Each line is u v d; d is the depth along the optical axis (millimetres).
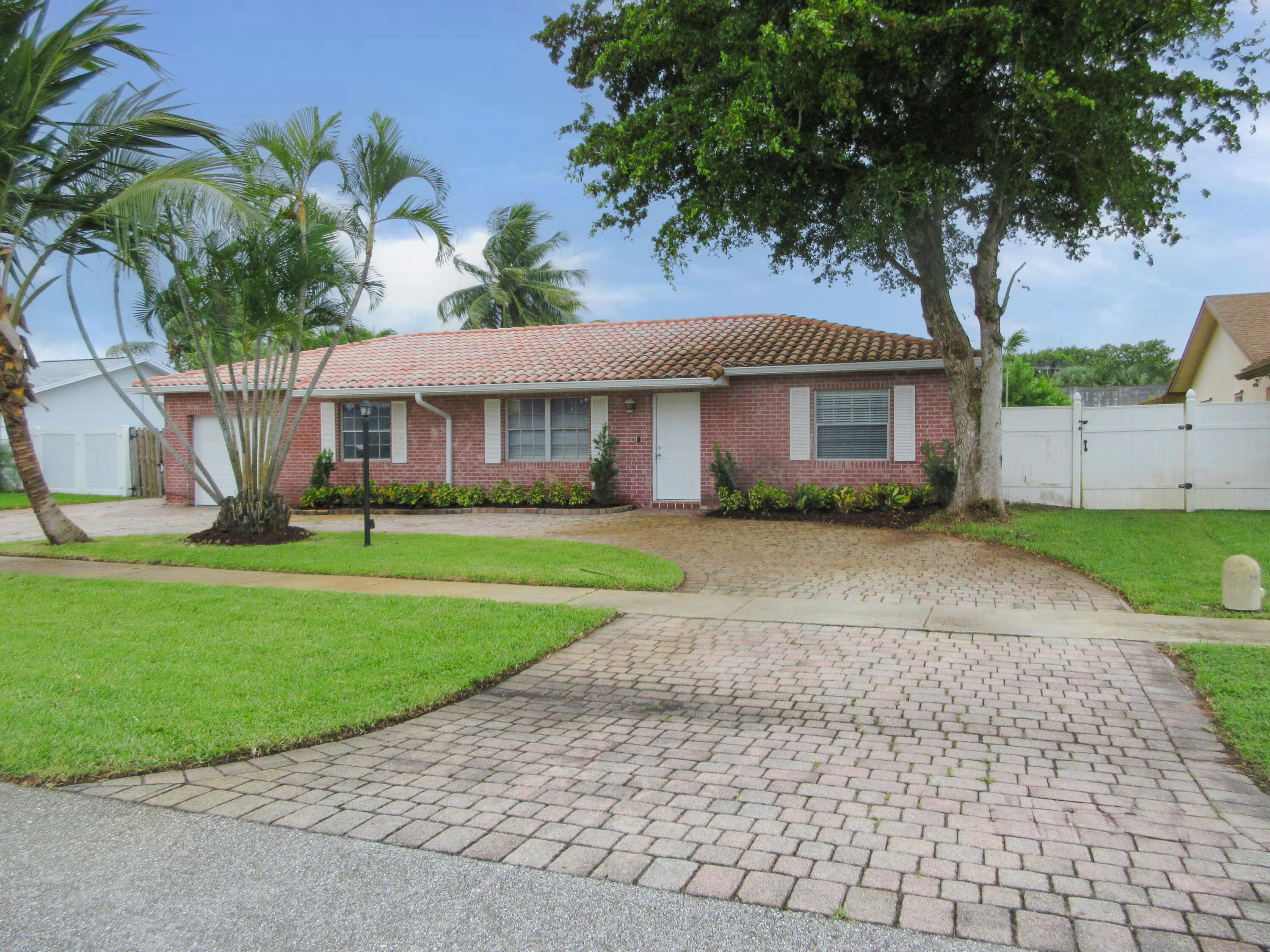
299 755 4637
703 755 4594
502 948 2826
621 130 12398
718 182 12289
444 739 4879
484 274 38312
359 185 12688
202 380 19906
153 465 23203
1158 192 13227
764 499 15523
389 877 3297
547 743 4809
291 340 15047
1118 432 14398
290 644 6762
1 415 12406
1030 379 27969
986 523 12859
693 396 16906
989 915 2988
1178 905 3035
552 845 3553
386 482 19156
